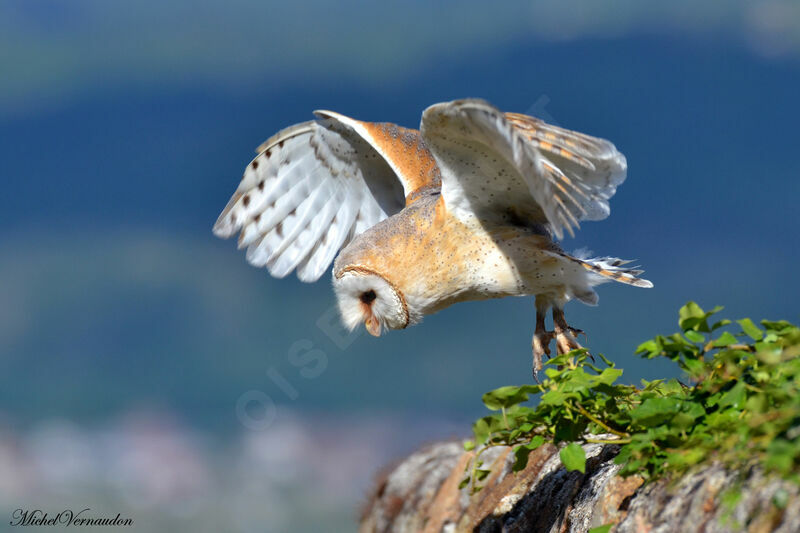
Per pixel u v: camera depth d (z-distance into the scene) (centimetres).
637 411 388
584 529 420
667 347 396
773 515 316
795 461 325
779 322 385
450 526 605
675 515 354
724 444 357
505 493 542
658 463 382
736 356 379
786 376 369
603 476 438
